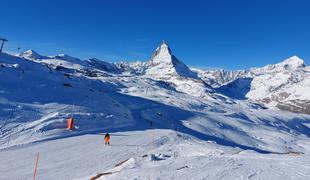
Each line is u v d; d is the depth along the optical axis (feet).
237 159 78.69
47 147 142.31
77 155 121.60
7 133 169.89
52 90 292.61
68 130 196.24
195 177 55.47
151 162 85.87
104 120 249.14
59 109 242.58
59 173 92.53
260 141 456.86
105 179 63.93
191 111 582.76
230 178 53.78
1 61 353.10
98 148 137.49
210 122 489.26
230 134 449.89
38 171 95.35
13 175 90.48
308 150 447.01
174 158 91.86
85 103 287.48
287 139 516.73
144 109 468.34
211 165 68.28
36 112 220.84
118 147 140.46
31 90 271.69
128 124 264.11
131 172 67.00
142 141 162.09
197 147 133.69
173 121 433.07
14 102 226.79
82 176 87.92
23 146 147.84
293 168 62.75
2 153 129.29
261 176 54.80
